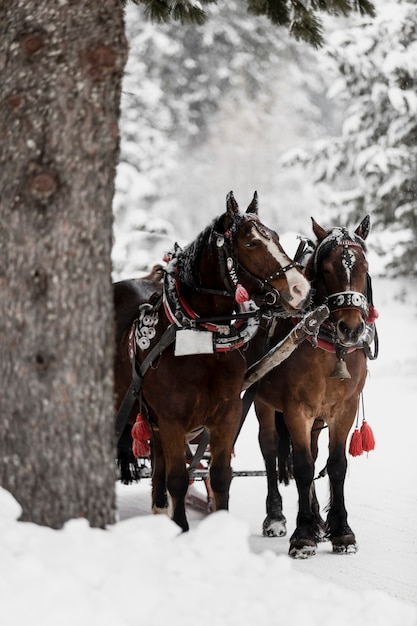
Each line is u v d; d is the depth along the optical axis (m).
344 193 39.00
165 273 10.58
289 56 62.25
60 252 6.78
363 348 11.80
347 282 11.01
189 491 14.01
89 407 6.83
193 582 5.96
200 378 10.17
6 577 5.54
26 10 6.89
